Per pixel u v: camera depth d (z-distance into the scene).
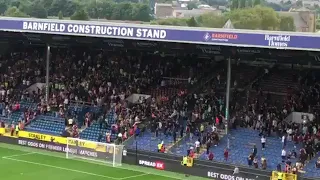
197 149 47.53
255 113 50.81
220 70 58.59
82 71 63.53
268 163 44.84
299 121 49.91
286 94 53.50
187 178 44.09
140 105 55.25
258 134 49.06
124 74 61.22
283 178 41.31
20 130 56.53
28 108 60.38
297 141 46.66
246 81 56.31
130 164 48.75
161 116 52.72
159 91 57.81
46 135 54.22
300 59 47.94
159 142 50.38
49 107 58.91
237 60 58.81
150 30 48.03
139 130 51.81
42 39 57.53
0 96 62.97
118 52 64.44
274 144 47.28
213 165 44.62
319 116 48.47
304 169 43.09
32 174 43.16
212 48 49.16
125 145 50.41
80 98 59.53
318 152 45.19
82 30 51.00
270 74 56.66
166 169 46.78
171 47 52.06
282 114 49.91
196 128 50.44
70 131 53.94
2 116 60.16
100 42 56.12
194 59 60.56
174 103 54.22
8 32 59.47
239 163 45.19
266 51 46.47
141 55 63.12
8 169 44.66
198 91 56.16
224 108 52.31
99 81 60.91
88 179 41.91
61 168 45.78
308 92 52.12
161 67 60.84
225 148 47.94
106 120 54.91
